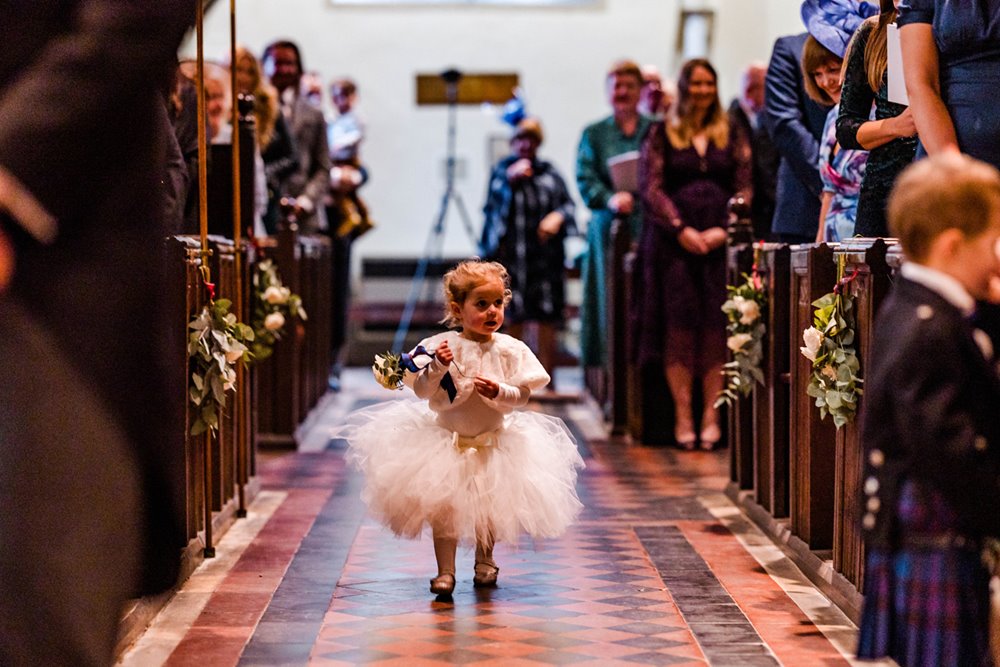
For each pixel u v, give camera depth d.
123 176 2.54
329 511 6.36
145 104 2.57
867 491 2.85
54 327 2.46
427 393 4.60
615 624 4.31
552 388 11.89
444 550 4.73
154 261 2.59
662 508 6.50
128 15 2.35
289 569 5.10
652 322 8.57
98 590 2.40
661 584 4.88
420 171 15.77
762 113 8.55
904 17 4.03
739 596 4.69
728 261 7.02
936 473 2.68
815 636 4.15
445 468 4.57
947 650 2.71
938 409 2.67
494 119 15.77
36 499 2.38
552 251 11.49
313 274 9.74
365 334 15.02
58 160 2.34
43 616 2.36
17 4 2.47
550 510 4.66
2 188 2.29
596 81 15.93
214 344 4.98
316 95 13.18
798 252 5.12
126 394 2.54
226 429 6.03
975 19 3.79
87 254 2.50
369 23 15.79
